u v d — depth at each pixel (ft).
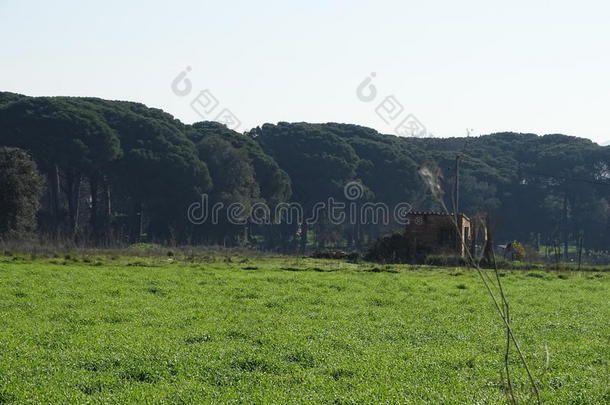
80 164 264.72
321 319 74.23
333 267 149.28
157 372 48.47
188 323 69.97
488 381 47.70
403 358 54.85
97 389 44.45
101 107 305.12
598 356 56.29
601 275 143.74
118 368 49.52
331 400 41.98
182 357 52.54
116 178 281.54
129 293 92.89
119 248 186.29
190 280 111.24
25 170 226.38
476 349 59.16
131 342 58.23
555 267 157.79
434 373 49.52
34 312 75.10
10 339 59.00
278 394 43.04
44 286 97.71
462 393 44.16
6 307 78.48
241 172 291.58
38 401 41.11
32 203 229.86
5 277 107.24
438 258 166.71
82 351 54.29
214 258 164.55
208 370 49.42
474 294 100.89
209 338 61.77
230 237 287.89
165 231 276.41
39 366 49.52
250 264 152.66
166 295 92.94
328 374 49.08
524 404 41.11
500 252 221.46
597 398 42.70
